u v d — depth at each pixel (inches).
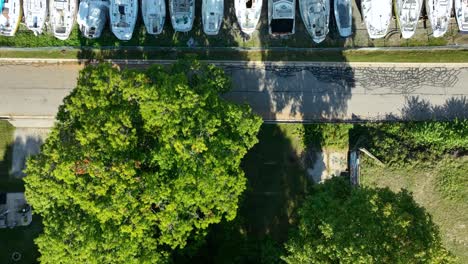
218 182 1057.5
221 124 1110.4
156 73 1171.3
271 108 1398.9
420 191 1370.6
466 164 1371.8
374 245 993.5
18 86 1391.5
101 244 1032.2
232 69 1398.9
